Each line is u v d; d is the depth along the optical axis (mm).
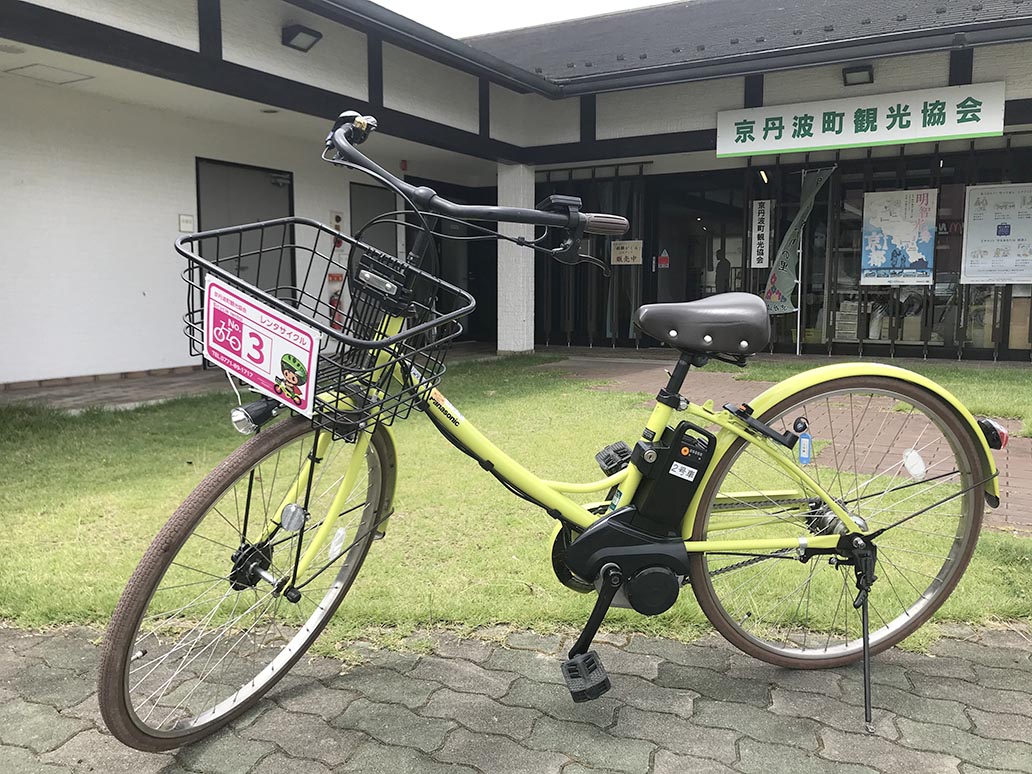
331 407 1676
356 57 7910
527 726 1883
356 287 1802
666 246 11789
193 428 5203
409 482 3879
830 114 8953
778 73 9203
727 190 11328
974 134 8320
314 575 2010
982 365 9312
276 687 2053
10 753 1771
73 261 7480
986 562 2783
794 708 1957
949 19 8109
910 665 2158
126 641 1609
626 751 1783
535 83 9102
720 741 1820
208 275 1660
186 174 8445
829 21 9547
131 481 3898
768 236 11023
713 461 2002
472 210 1728
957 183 9891
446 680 2088
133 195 7938
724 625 2088
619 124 10188
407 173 11586
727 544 2012
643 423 5461
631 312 12062
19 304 7102
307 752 1787
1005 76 8203
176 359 8531
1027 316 9758
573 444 4762
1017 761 1729
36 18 5160
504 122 10383
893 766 1720
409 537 3111
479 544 3031
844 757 1755
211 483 1684
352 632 2318
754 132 9367
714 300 1979
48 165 7203
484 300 13469
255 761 1756
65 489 3740
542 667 2150
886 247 10312
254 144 9172
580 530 2008
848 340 10750
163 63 6020
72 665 2154
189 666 2146
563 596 2537
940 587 2223
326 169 10203
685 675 2113
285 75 7121
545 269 12555
